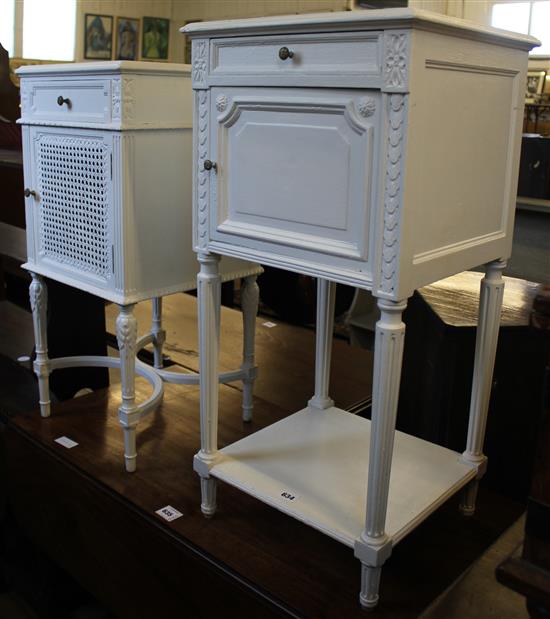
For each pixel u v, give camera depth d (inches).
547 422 34.0
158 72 65.1
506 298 75.5
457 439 71.1
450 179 49.1
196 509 64.7
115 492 67.3
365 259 47.9
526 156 129.0
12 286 131.2
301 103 48.8
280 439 65.9
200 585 59.8
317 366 71.9
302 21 46.6
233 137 54.4
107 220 67.5
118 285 67.9
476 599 43.2
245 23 49.8
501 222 57.1
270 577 56.2
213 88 54.4
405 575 56.6
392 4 170.2
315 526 53.5
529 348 65.9
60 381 99.7
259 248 54.3
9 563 85.2
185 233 71.1
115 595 70.3
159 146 67.2
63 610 80.7
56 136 71.4
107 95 64.8
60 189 72.3
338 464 61.7
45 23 216.8
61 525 75.6
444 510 65.2
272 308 150.1
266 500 56.5
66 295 96.4
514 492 70.0
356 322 136.6
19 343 103.3
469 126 49.9
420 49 43.3
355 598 54.2
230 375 76.6
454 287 80.5
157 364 94.0
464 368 69.1
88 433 77.9
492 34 48.5
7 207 105.7
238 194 55.0
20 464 79.7
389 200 45.5
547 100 140.8
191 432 78.1
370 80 44.8
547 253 121.4
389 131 44.6
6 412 87.0
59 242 74.4
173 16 244.2
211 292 58.8
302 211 51.0
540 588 31.5
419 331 77.7
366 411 86.0
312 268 51.1
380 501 50.0
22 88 74.6
